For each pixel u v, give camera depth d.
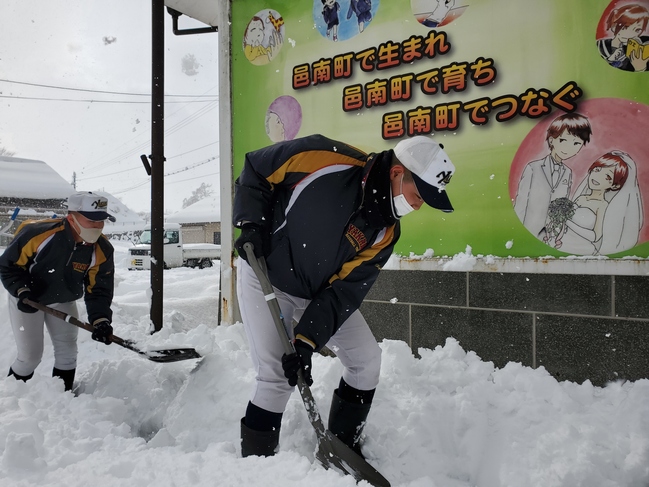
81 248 3.07
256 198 1.99
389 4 3.55
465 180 3.28
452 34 3.30
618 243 2.82
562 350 2.94
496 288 3.15
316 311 1.98
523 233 3.10
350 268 2.03
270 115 4.14
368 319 3.64
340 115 3.80
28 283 3.03
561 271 2.95
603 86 2.86
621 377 2.78
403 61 3.50
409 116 3.49
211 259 17.48
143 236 16.44
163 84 4.71
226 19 4.31
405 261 3.48
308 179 1.96
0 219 14.85
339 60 3.78
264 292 1.93
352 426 2.23
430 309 3.39
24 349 3.07
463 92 3.28
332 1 3.79
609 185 2.84
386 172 1.88
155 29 4.69
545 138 3.02
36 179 15.88
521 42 3.07
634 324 2.75
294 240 2.00
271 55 4.11
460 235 3.31
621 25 2.80
